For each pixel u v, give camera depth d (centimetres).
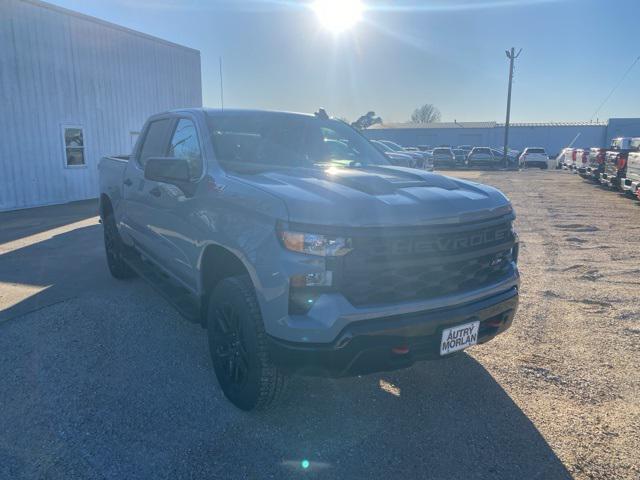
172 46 1911
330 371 275
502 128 6912
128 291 586
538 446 299
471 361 412
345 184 324
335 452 290
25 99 1348
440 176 379
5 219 1166
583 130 6738
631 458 287
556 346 443
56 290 589
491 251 324
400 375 386
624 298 580
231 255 335
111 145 1647
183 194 388
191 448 291
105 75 1605
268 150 408
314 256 270
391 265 280
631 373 392
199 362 403
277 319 278
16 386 359
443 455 289
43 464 274
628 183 1598
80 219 1165
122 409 331
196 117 427
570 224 1123
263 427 314
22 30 1326
